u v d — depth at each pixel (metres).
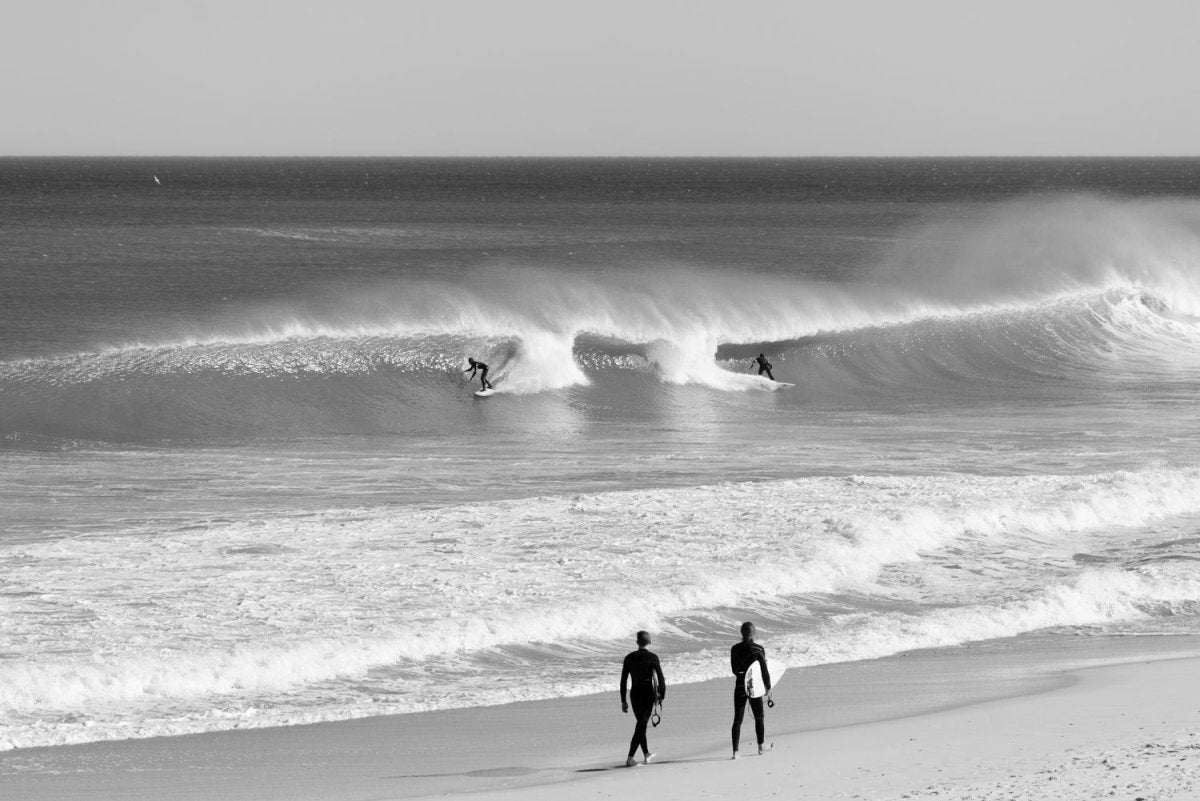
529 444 97.62
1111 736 35.66
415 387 117.62
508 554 61.59
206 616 51.44
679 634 53.22
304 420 105.38
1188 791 28.81
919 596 59.53
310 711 42.69
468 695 44.78
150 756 37.25
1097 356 141.88
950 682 45.47
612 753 37.38
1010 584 61.50
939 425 106.94
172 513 71.38
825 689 44.88
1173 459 90.25
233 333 127.56
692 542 64.19
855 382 130.00
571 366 125.50
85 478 81.25
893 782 31.61
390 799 32.44
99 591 54.50
